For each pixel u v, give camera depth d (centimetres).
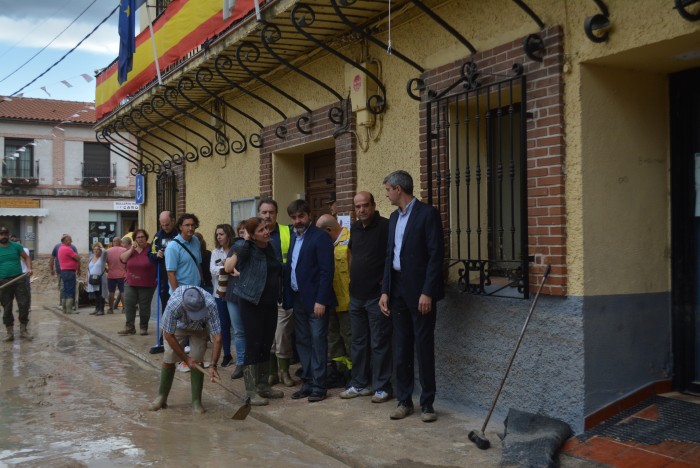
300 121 843
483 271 559
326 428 550
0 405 668
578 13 488
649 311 523
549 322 508
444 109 606
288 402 639
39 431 573
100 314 1450
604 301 498
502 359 548
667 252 534
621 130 508
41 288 2514
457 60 595
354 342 643
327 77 788
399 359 571
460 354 589
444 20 608
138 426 589
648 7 443
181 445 532
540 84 511
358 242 629
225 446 529
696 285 520
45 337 1159
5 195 3284
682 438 455
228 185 1065
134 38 1080
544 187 508
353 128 742
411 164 661
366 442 510
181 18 916
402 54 662
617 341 504
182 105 1119
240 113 931
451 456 475
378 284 616
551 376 506
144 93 1063
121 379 793
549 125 504
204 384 732
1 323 1371
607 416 495
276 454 509
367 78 701
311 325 646
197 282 820
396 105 679
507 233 613
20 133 3297
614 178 504
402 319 568
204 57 836
